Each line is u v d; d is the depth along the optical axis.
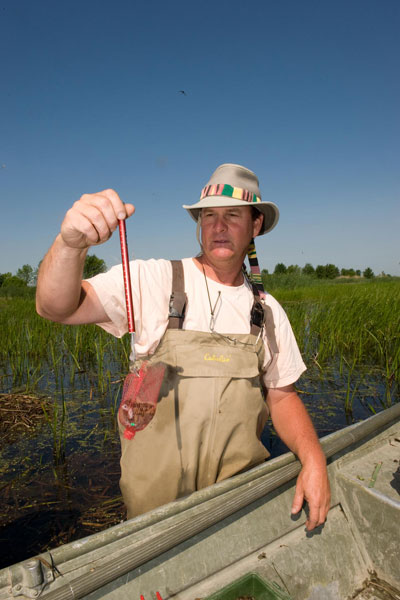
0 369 5.88
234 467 1.67
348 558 1.65
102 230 1.12
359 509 1.75
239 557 1.44
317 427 3.66
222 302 1.62
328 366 5.62
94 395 4.72
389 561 1.63
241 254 1.65
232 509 1.37
